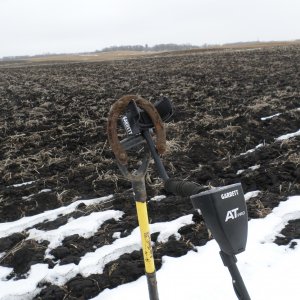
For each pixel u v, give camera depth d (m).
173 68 27.84
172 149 7.52
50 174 6.84
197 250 4.24
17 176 6.79
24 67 46.47
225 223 2.20
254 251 4.10
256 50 45.06
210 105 11.59
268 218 4.70
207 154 7.27
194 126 9.25
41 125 10.62
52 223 5.07
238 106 11.13
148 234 2.55
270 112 9.99
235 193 2.25
